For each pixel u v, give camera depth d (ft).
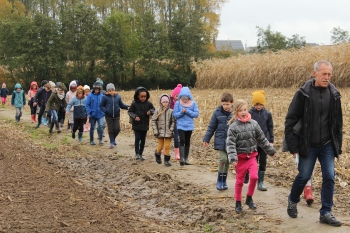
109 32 166.91
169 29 173.37
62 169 35.29
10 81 176.04
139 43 168.76
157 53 168.96
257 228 21.30
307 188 24.53
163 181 31.19
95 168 36.60
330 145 21.11
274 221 22.12
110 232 19.70
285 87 117.60
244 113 23.58
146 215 24.41
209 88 141.28
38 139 51.57
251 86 128.77
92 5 225.76
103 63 167.84
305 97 20.89
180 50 171.53
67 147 46.06
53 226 19.94
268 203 25.17
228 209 24.52
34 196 25.14
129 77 175.94
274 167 33.73
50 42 168.86
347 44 111.96
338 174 30.19
